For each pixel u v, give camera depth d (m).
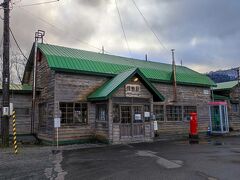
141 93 17.58
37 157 11.32
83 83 17.44
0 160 10.65
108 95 15.66
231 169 8.65
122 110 16.70
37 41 19.42
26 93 18.20
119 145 15.41
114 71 18.89
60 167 9.24
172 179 7.48
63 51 19.31
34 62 18.73
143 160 10.38
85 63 17.86
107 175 8.05
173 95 22.22
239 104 28.39
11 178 7.82
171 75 22.53
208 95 24.91
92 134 17.34
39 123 18.30
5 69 14.91
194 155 11.49
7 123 14.80
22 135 17.62
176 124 22.06
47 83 17.41
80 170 8.77
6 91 14.81
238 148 13.73
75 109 16.95
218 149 13.37
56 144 15.80
